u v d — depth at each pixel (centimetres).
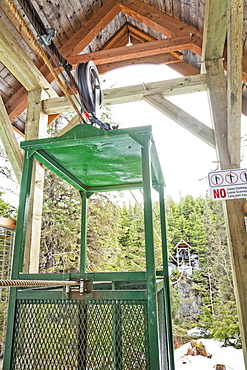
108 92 364
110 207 742
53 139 157
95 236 695
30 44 378
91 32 425
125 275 139
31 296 139
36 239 317
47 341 132
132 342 125
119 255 820
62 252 641
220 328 670
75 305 134
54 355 130
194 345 579
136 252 880
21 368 130
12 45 329
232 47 213
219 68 336
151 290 126
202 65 365
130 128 148
